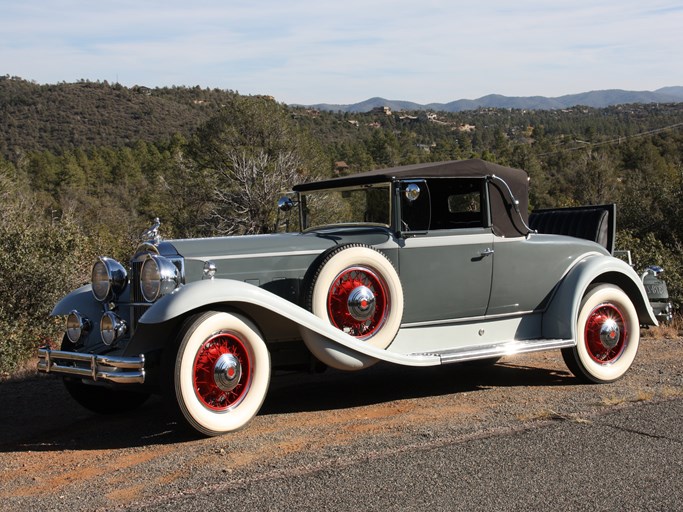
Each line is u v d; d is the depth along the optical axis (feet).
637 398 18.25
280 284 18.10
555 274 21.06
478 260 19.76
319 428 16.37
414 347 19.29
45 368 17.26
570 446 14.29
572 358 20.68
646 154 194.59
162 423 17.75
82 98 383.86
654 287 23.08
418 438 15.16
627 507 11.24
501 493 11.90
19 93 379.35
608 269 21.27
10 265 27.68
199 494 12.18
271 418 17.48
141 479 13.17
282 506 11.51
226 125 78.84
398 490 12.10
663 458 13.46
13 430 17.67
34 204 45.06
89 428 17.72
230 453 14.52
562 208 24.70
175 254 17.24
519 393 19.62
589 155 147.43
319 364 18.72
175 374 15.23
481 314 20.17
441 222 19.58
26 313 27.81
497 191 20.06
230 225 71.31
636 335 21.47
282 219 70.33
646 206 50.93
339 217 20.48
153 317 15.16
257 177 71.87
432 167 19.01
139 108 379.96
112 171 240.32
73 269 30.68
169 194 77.61
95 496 12.39
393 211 18.74
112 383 16.92
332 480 12.65
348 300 17.52
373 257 17.83
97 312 18.92
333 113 557.74
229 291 15.76
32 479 13.65
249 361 16.26
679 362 23.53
